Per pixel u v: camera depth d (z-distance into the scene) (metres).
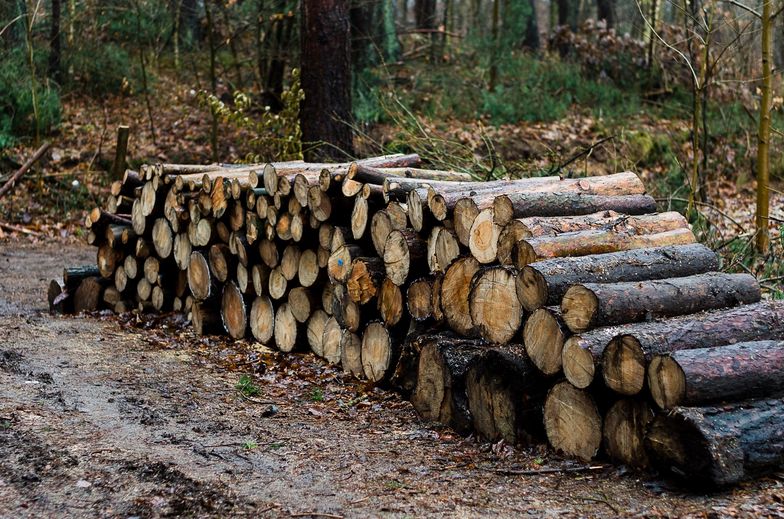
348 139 13.95
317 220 6.96
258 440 5.22
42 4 18.38
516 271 5.32
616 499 4.29
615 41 20.91
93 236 9.23
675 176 15.04
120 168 15.11
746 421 4.34
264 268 7.66
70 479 4.43
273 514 4.12
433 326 6.09
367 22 19.00
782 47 16.38
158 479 4.48
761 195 9.25
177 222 8.27
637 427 4.61
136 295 9.23
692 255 5.50
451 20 27.02
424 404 5.79
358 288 6.51
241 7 18.89
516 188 6.33
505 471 4.73
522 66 20.66
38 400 5.68
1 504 4.11
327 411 5.92
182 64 21.23
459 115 18.17
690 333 4.73
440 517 4.11
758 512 4.04
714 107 18.06
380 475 4.67
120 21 19.70
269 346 7.67
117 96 18.98
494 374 5.20
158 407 5.78
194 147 16.97
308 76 13.84
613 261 5.26
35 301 10.09
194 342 7.84
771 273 8.55
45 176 15.42
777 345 4.68
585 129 17.48
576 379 4.77
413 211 6.15
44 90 17.09
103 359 6.98
